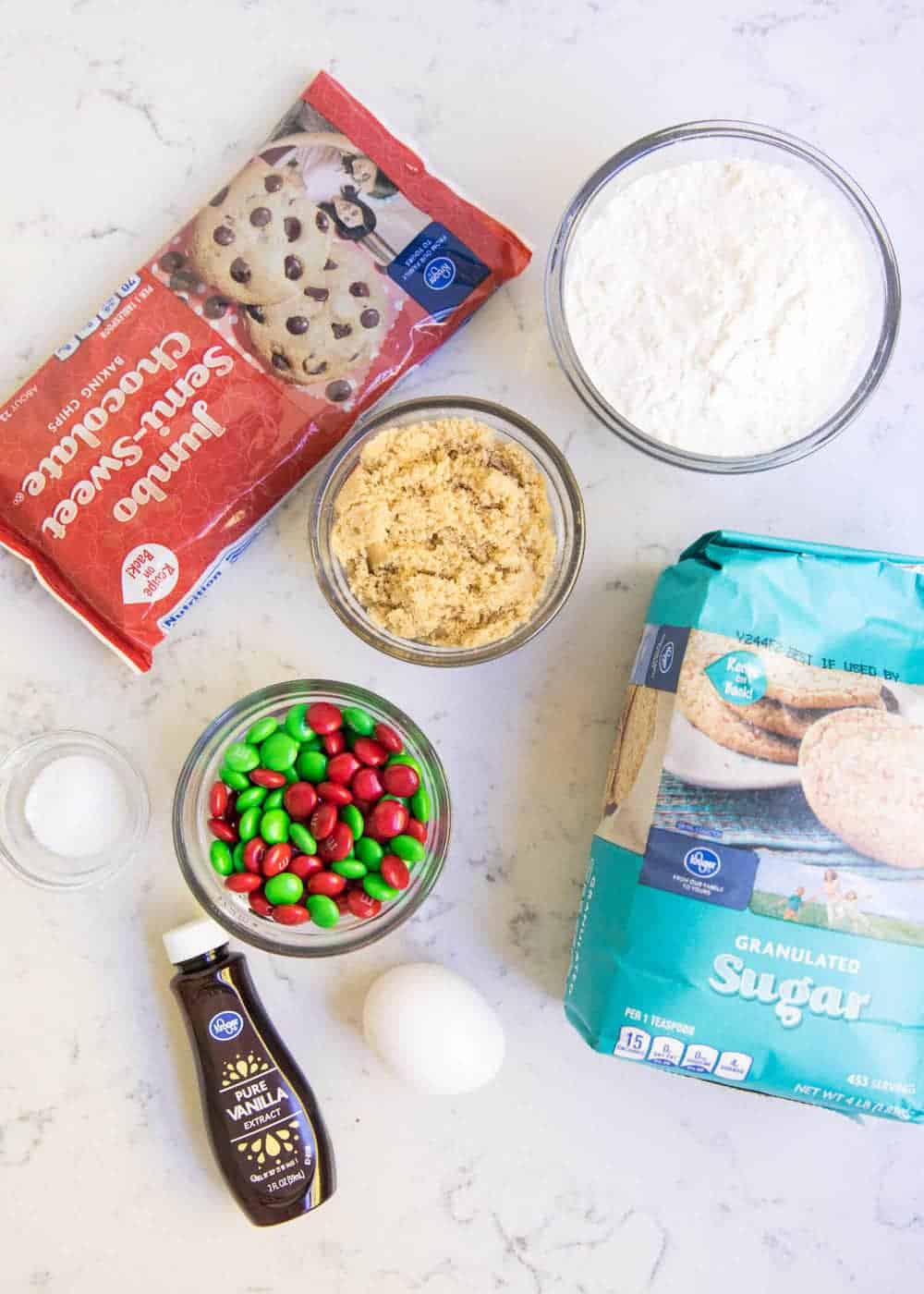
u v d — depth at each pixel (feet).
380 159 3.00
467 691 3.21
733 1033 2.58
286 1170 3.01
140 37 3.15
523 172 3.18
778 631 2.63
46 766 3.13
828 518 3.21
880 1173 3.20
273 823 2.86
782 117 3.20
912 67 3.20
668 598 2.84
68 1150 3.20
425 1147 3.21
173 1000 3.21
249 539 3.12
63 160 3.17
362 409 3.04
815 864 2.56
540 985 3.20
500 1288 3.22
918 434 3.20
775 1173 3.21
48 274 3.17
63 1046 3.20
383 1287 3.21
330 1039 3.19
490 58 3.18
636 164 2.95
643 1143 3.21
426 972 3.07
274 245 2.99
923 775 2.58
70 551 2.98
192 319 2.98
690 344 2.86
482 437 2.91
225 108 3.17
